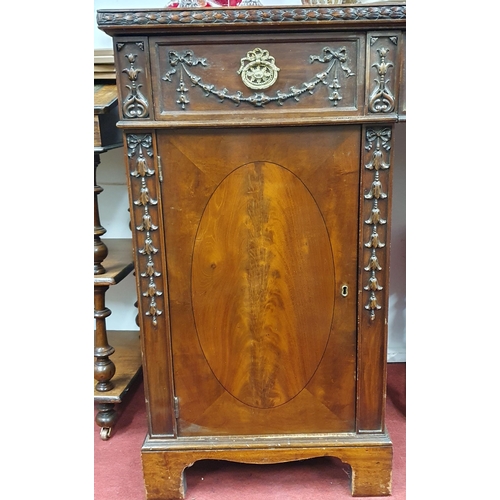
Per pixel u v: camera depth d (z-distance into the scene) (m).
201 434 1.15
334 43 0.96
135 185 1.03
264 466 1.28
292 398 1.13
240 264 1.07
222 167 1.02
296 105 0.99
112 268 1.38
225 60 0.97
